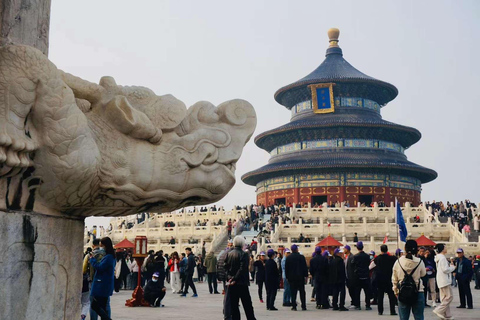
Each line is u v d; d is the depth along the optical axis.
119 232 67.12
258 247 53.28
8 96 5.73
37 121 5.99
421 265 13.82
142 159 6.83
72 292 6.99
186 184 7.14
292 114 105.12
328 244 43.25
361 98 100.50
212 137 7.29
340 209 69.19
